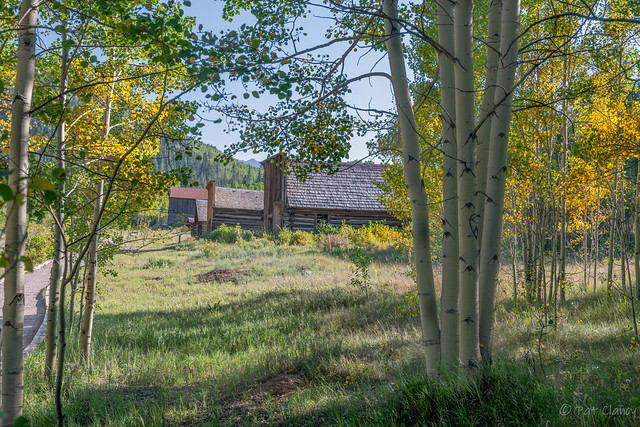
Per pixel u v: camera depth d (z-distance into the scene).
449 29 4.72
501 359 4.72
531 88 8.67
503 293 11.16
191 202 75.94
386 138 6.51
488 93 4.73
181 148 3.33
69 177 5.98
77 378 6.62
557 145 10.17
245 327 9.95
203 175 178.25
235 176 190.62
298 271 18.16
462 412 3.54
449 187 4.54
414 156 4.71
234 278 17.58
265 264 20.22
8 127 4.30
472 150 4.33
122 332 9.91
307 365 6.42
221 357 7.71
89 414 5.31
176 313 12.20
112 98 6.54
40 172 3.86
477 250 4.32
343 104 5.91
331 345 7.41
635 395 3.53
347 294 12.41
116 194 6.64
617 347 5.80
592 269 14.32
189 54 3.16
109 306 13.71
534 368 4.39
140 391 6.20
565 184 8.93
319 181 31.47
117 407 5.43
